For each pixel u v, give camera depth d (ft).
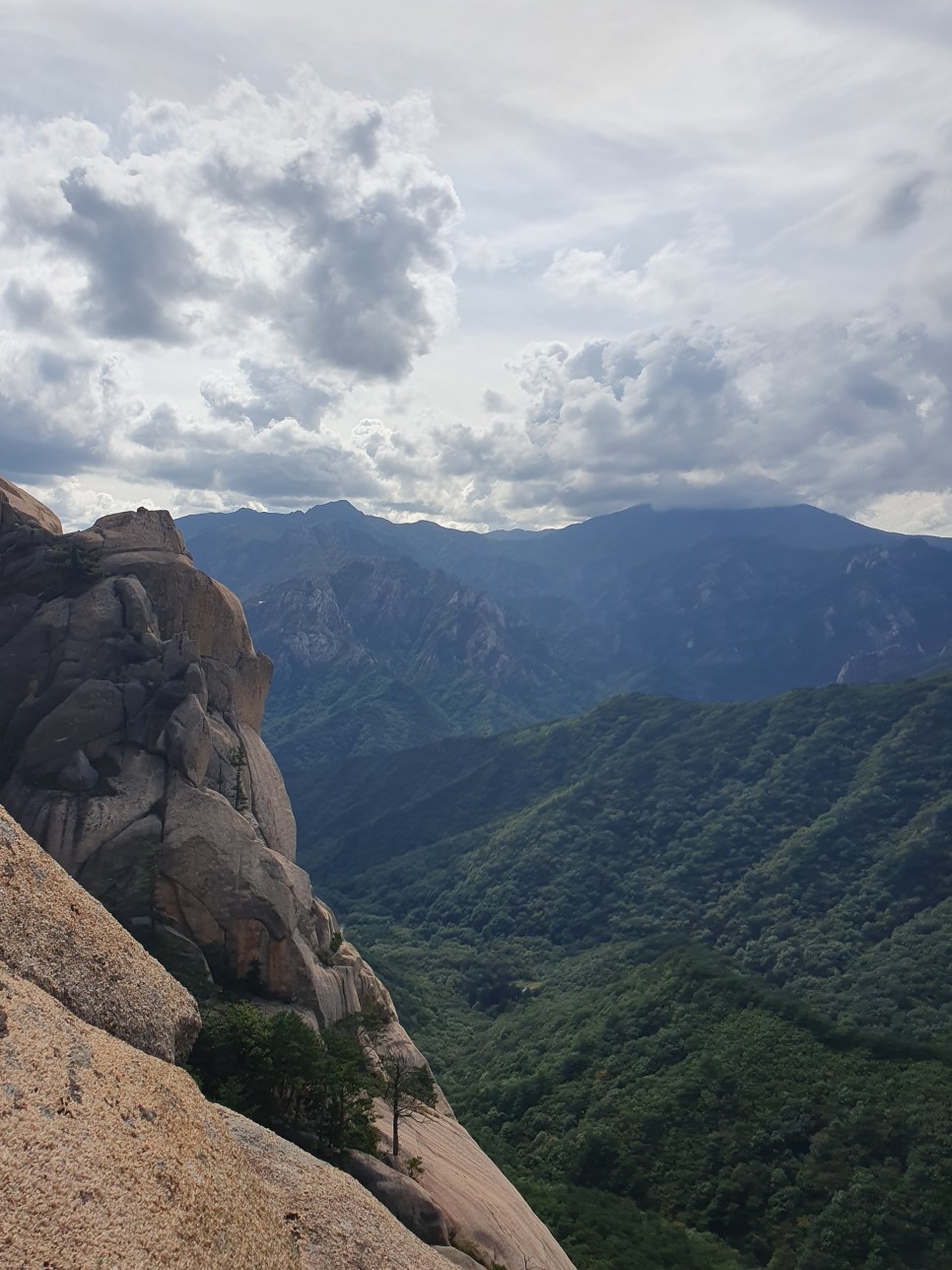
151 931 217.36
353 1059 201.67
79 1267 75.72
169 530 313.32
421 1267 124.36
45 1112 86.79
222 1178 103.45
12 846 119.24
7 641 269.85
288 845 288.51
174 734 249.14
